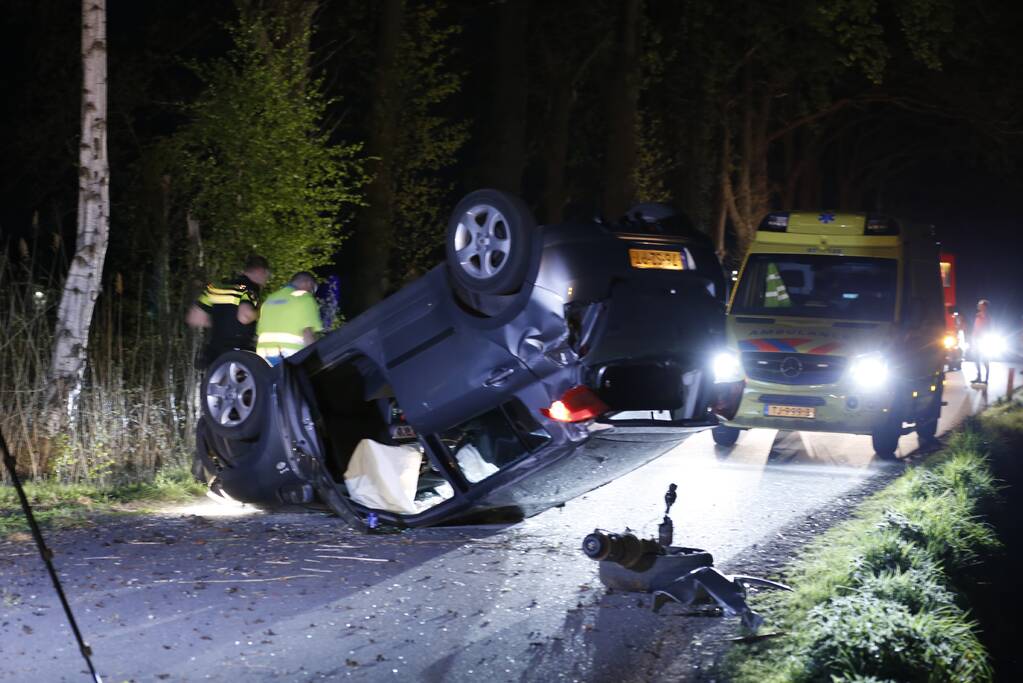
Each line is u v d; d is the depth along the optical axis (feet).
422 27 79.56
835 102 146.20
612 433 26.55
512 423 27.73
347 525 30.71
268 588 24.84
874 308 48.29
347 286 73.92
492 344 26.40
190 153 54.29
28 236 71.36
